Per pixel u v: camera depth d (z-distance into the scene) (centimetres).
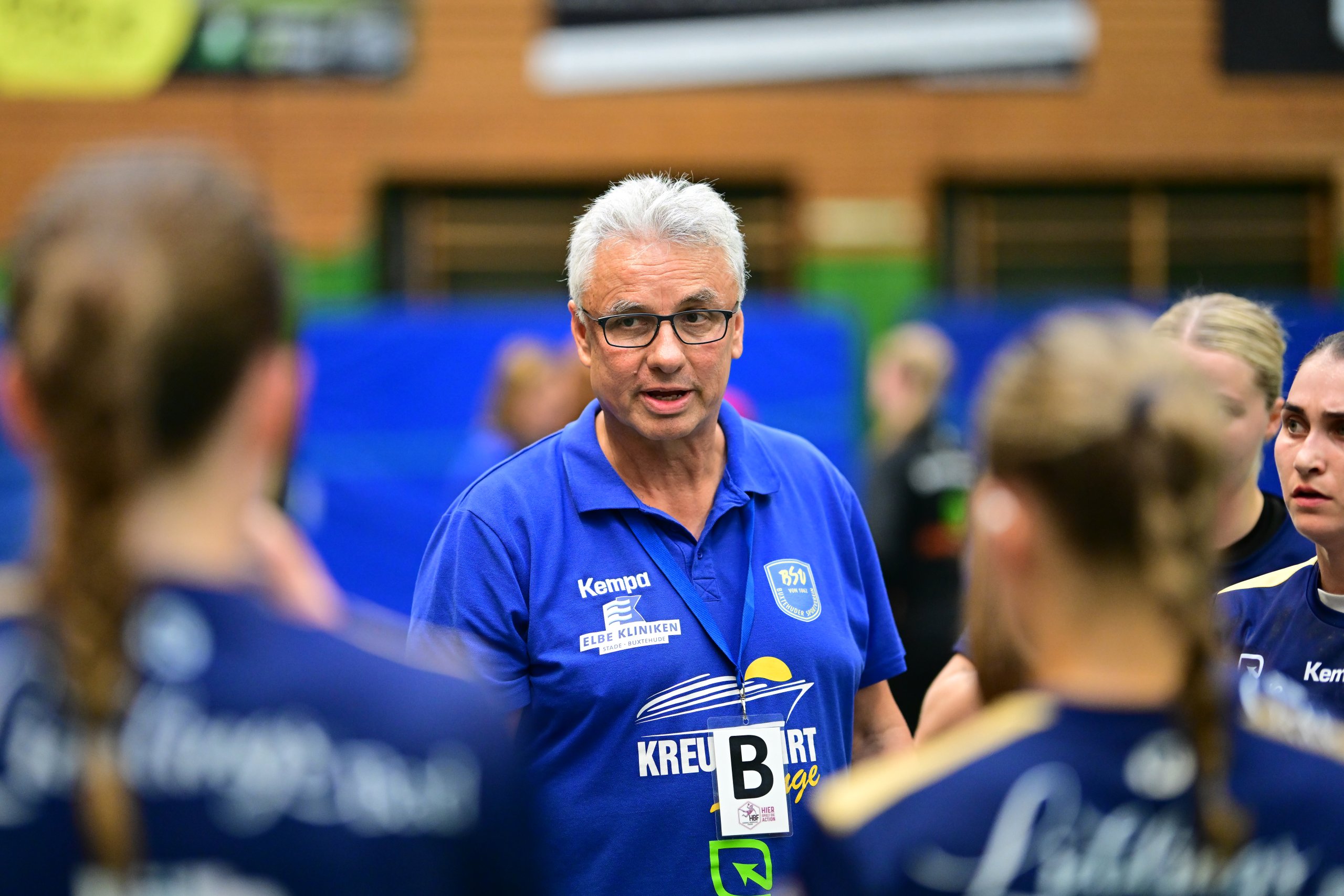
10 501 1855
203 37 2177
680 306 660
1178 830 339
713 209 683
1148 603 345
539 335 2000
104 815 293
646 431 664
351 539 1942
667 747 646
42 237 307
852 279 2228
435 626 666
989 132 2225
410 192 2241
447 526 688
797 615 683
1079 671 352
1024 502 353
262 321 314
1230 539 730
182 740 300
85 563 298
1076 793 338
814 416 2062
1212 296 753
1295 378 668
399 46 2192
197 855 296
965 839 337
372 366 1972
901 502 1547
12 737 301
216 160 329
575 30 2195
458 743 324
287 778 304
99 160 325
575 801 645
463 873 320
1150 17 2225
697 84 2206
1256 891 341
